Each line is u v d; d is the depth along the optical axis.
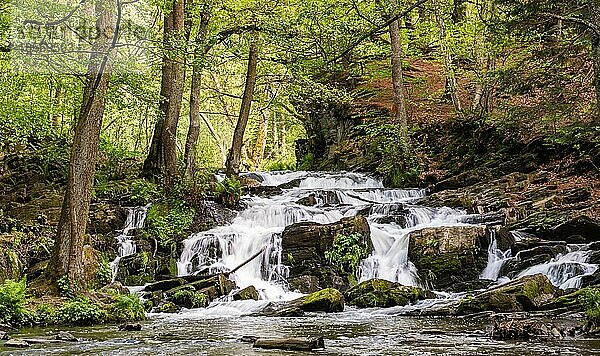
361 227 16.52
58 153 21.31
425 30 30.92
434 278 15.23
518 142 22.55
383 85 33.44
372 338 8.88
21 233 15.57
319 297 12.88
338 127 32.47
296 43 19.89
